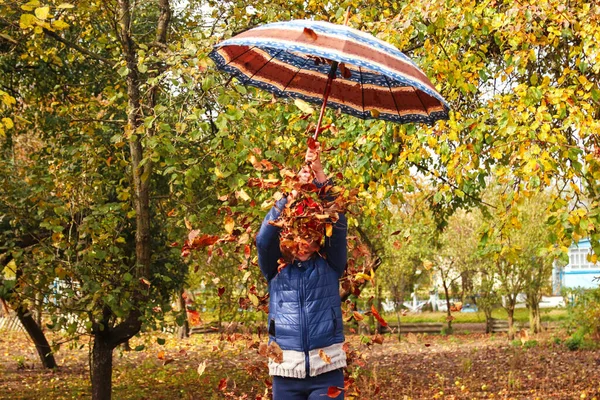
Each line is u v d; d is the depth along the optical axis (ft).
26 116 31.35
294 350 10.82
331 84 13.08
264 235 11.22
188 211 23.85
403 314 14.03
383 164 18.15
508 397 36.19
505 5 17.43
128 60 24.98
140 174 24.52
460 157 16.57
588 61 15.53
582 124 15.05
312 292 10.93
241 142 18.01
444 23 16.31
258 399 13.70
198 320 11.87
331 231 10.85
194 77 18.69
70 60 28.48
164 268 29.78
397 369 48.26
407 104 12.98
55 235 21.61
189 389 38.63
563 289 65.87
